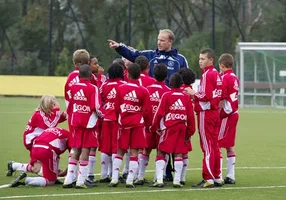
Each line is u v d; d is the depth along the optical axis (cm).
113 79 2006
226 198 1761
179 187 1941
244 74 6825
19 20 9606
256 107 6762
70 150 1998
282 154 2873
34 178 1933
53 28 9500
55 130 2005
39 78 7631
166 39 2180
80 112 1909
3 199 1708
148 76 2075
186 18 9525
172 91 1944
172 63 2188
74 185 1945
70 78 2033
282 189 1925
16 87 7700
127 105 1930
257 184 2025
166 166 2116
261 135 3809
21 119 4712
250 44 6731
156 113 1928
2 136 3556
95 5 9519
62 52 8738
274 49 6712
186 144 1973
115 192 1841
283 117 5303
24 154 2783
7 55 9394
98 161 2633
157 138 2005
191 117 1953
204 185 1952
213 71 1964
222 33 8956
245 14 9206
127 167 2117
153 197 1761
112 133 2020
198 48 8588
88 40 9375
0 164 2456
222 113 2050
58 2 9619
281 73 6744
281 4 9175
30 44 9425
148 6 9031
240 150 3030
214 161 1964
